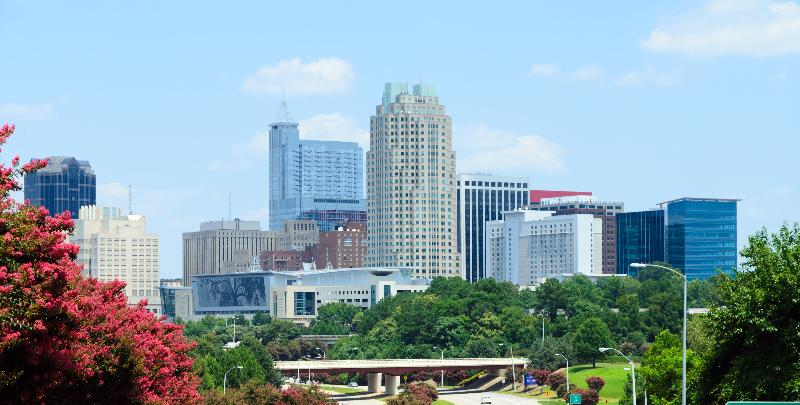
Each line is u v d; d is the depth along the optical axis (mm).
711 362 182750
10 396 116688
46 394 123250
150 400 167750
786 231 179000
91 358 136500
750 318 170625
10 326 109625
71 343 129875
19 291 110000
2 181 116375
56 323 115812
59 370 121062
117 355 144250
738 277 178375
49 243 114188
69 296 117188
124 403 146125
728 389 171375
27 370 117188
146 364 171375
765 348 172000
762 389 167625
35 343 114875
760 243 177625
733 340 178625
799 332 166250
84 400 138375
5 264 110938
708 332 188875
